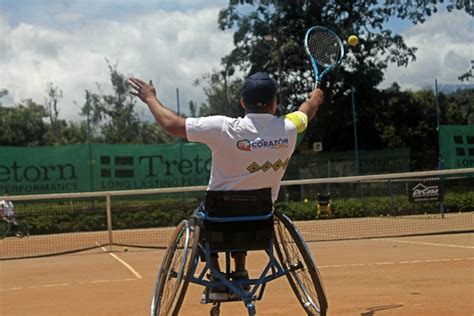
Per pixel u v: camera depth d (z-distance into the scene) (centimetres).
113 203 2430
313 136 3794
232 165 432
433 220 2059
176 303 424
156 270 1065
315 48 560
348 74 3688
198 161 2684
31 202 2455
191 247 431
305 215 2414
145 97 449
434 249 1210
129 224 2398
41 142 4731
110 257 1359
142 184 2644
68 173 2580
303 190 2847
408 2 3619
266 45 3566
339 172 2916
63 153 2578
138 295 802
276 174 442
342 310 645
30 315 703
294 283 480
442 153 2856
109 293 830
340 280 852
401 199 2369
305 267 460
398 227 1872
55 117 4862
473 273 866
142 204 2436
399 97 3956
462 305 649
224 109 4388
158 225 2419
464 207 2398
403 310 635
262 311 666
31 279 1033
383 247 1304
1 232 2228
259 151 432
